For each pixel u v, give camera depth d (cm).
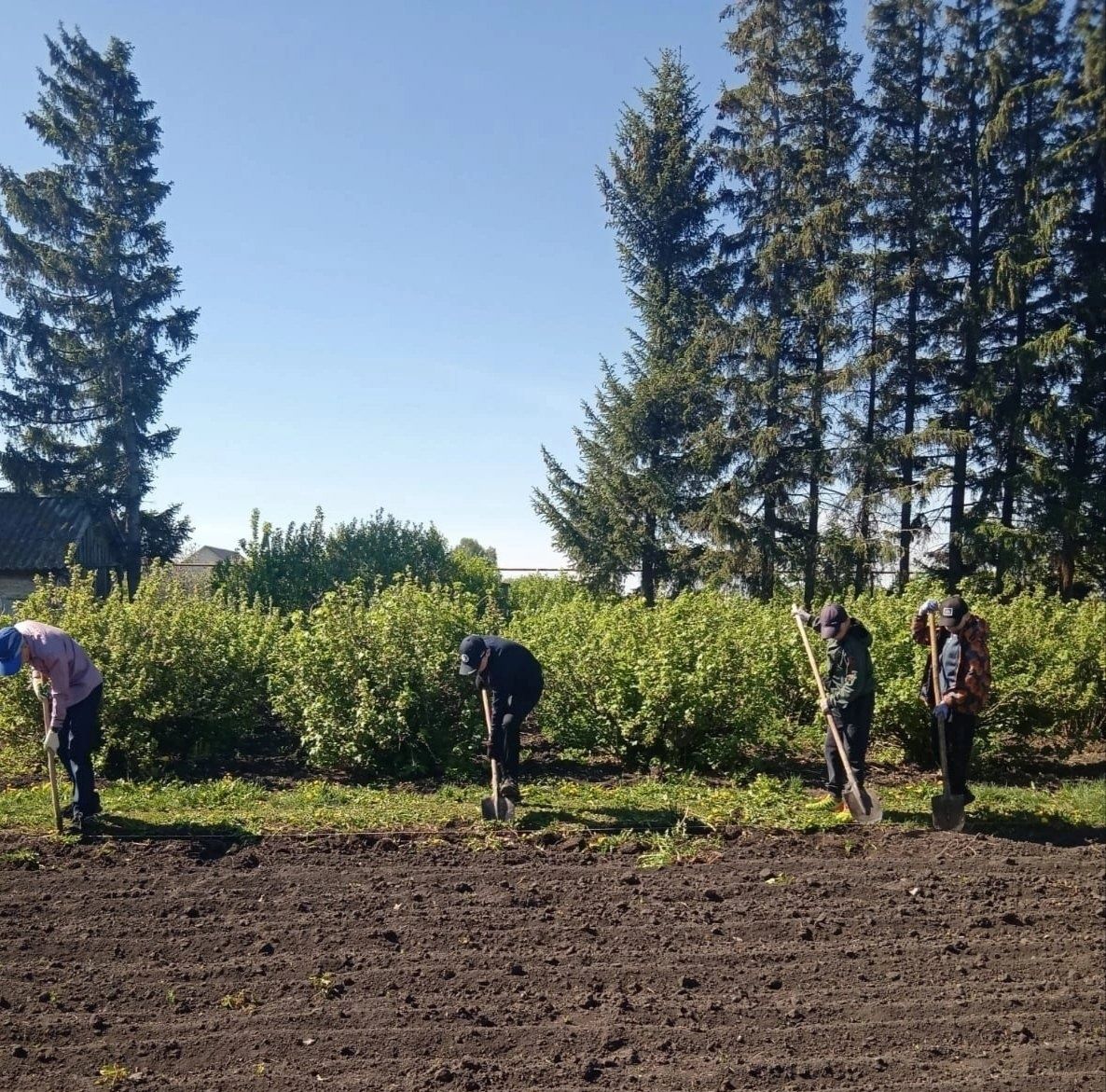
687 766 1022
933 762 1064
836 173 2908
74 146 3325
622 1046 458
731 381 2955
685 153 3228
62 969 536
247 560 2223
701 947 563
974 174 2775
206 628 1070
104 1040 466
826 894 641
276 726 1196
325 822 803
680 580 3080
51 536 2945
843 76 2977
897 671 1085
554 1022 479
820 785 974
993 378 2600
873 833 780
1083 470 2697
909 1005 493
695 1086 425
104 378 3231
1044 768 1096
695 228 3231
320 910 613
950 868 693
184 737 1034
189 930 584
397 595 1080
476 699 995
